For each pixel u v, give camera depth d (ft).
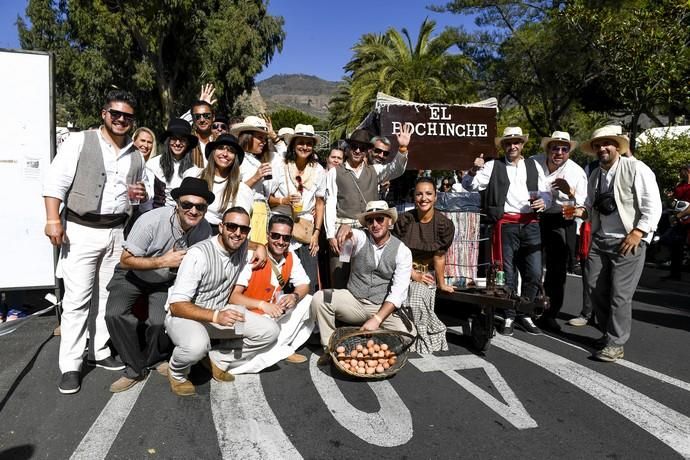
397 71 75.15
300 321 14.66
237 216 12.12
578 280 29.09
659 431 10.77
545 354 15.57
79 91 73.00
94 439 10.15
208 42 74.38
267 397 12.21
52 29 73.61
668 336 17.71
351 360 13.28
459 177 36.83
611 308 15.10
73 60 72.28
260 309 13.46
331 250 16.69
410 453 9.82
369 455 9.73
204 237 13.46
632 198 14.82
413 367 14.33
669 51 38.47
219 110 82.02
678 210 27.91
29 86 16.43
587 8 45.14
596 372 14.10
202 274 12.32
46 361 14.40
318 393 12.47
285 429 10.67
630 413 11.59
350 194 16.60
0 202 16.43
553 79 62.13
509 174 17.87
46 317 19.06
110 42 67.77
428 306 15.34
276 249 13.89
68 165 12.12
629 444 10.25
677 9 38.24
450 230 15.65
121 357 12.75
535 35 58.49
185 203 12.16
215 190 14.39
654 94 40.06
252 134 15.98
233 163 14.42
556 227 18.25
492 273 15.56
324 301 14.35
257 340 13.14
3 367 13.97
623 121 73.05
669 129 47.83
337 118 110.52
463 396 12.39
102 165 12.47
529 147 73.00
